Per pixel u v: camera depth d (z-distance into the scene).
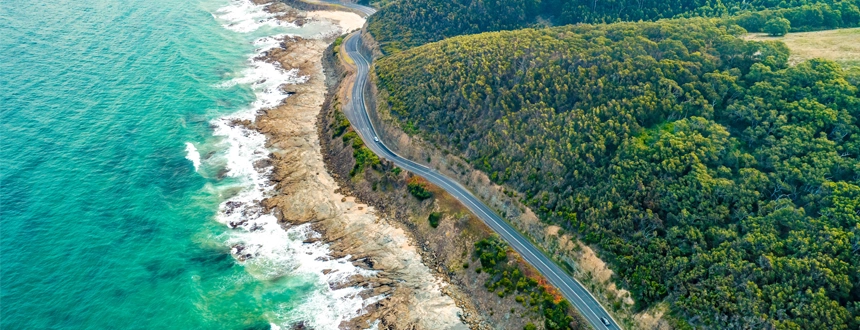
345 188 118.62
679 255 84.06
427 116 123.81
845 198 78.44
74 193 113.56
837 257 73.12
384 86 140.25
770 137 91.44
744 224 82.38
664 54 114.12
